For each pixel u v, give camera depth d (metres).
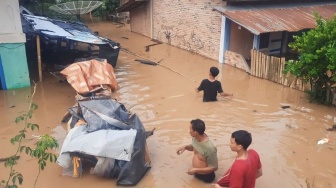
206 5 14.33
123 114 6.84
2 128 8.31
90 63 10.41
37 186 6.06
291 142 7.66
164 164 6.78
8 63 10.60
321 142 7.64
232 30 13.66
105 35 19.77
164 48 16.75
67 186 6.05
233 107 9.57
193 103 9.84
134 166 6.09
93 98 7.50
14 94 10.52
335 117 8.98
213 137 7.88
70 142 5.98
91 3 19.33
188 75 12.48
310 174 6.50
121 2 24.38
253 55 12.27
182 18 16.00
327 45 9.17
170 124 8.51
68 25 14.86
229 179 5.02
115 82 10.62
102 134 6.07
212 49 14.55
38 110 9.38
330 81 9.64
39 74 11.65
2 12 10.00
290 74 11.08
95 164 6.14
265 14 13.14
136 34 20.09
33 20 13.66
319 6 15.08
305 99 10.20
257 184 6.18
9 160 4.54
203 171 5.91
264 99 10.19
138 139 6.23
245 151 4.74
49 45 14.84
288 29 12.00
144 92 10.70
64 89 11.08
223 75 12.51
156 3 17.80
